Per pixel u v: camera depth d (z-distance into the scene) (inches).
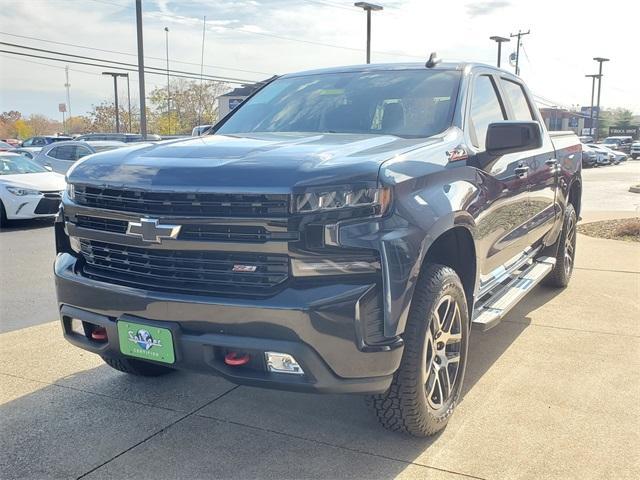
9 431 140.1
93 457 129.3
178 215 117.6
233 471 123.7
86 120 2957.7
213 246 116.0
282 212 111.5
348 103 170.4
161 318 120.4
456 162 144.2
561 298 247.6
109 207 127.5
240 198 113.4
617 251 345.1
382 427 138.4
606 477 120.3
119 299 125.3
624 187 930.1
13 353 188.2
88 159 140.7
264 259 114.8
